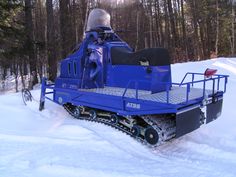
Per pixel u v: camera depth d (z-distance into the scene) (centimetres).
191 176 468
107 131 673
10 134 652
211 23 3362
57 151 556
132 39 2911
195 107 591
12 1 1622
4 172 457
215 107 656
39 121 789
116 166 499
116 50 739
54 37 1734
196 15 3075
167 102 564
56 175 448
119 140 629
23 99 970
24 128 727
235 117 774
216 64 1438
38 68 2002
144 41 2938
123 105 648
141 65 674
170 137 602
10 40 1634
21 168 474
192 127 585
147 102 594
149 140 604
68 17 1698
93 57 771
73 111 815
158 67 655
